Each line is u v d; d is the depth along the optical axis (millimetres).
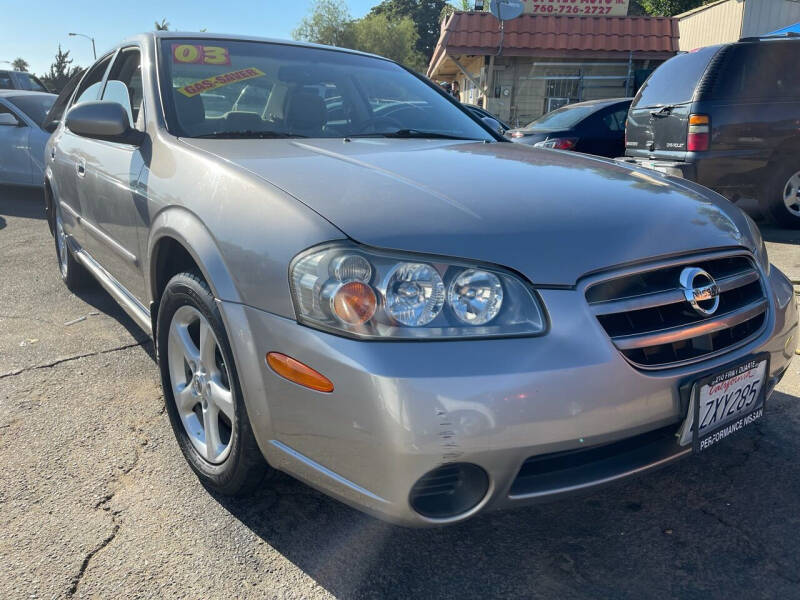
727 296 1957
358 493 1621
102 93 3592
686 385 1739
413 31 52750
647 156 6738
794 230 6363
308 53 3238
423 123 3121
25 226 6984
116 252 2967
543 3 16375
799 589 1788
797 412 2754
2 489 2230
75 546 1955
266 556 1928
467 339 1567
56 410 2797
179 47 2959
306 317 1644
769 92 5965
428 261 1604
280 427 1743
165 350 2350
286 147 2389
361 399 1534
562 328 1616
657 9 28500
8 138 8359
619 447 1758
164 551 1941
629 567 1889
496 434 1531
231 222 1902
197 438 2289
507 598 1775
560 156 2600
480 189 1944
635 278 1751
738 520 2086
